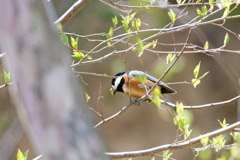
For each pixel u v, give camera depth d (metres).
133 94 9.30
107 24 16.64
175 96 20.47
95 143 2.49
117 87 9.42
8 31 2.76
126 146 20.78
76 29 16.41
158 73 17.08
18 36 2.72
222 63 14.02
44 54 2.69
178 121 5.69
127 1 13.13
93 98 19.81
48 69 2.65
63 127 2.49
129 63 19.78
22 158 5.33
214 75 20.55
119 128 21.12
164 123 21.14
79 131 2.49
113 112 20.45
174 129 20.91
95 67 18.92
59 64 2.70
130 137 20.97
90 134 2.51
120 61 17.45
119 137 21.00
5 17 2.76
